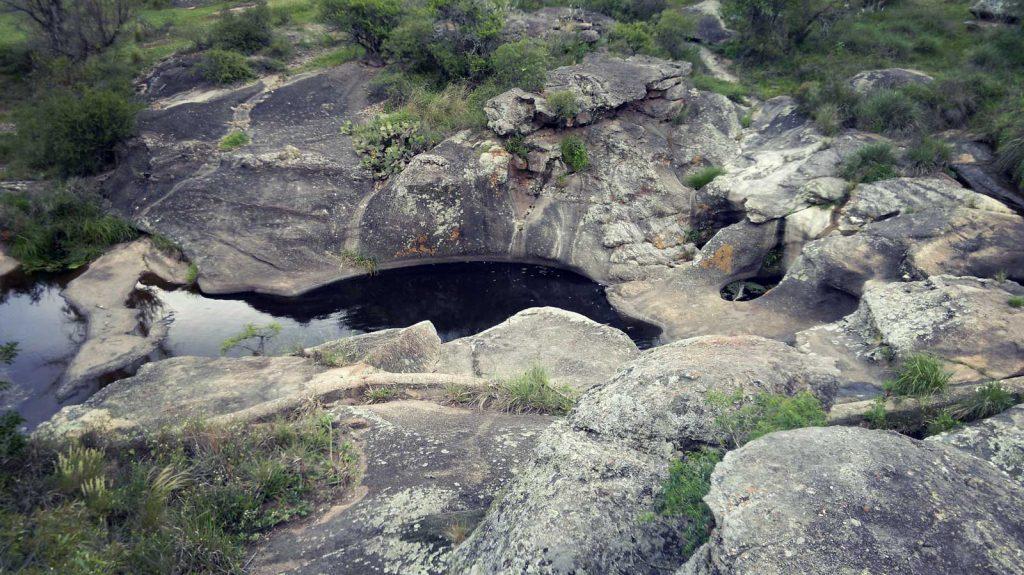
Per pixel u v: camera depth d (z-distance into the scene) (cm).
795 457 438
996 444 686
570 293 1628
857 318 1179
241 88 2198
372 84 2186
